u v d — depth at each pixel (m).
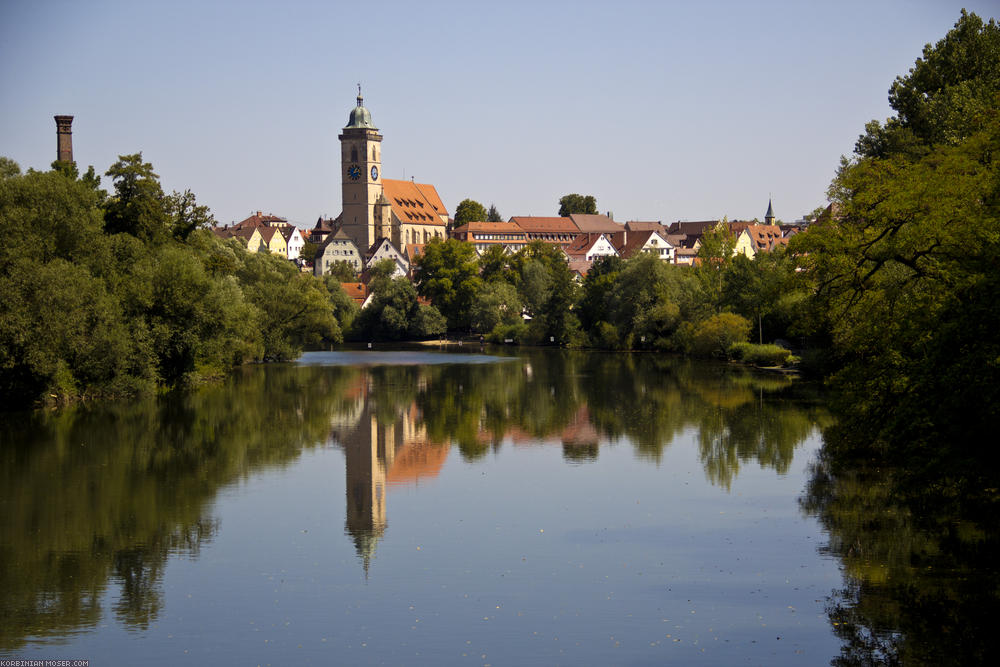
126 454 52.28
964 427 28.70
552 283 170.25
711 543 34.91
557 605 29.41
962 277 34.06
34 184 65.19
